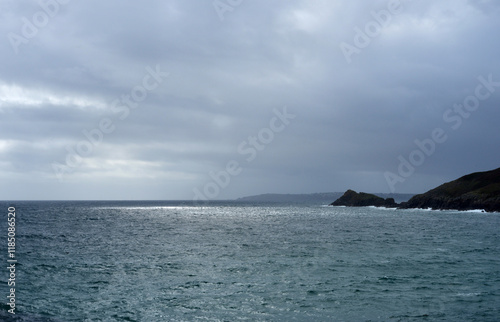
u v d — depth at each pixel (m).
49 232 60.84
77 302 20.58
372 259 34.12
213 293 22.44
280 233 60.16
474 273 27.95
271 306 20.05
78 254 37.09
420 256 35.72
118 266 30.72
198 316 18.42
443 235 55.81
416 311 19.31
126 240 50.09
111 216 116.00
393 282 25.16
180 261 33.12
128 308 19.58
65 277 26.52
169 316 18.41
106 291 22.81
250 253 37.78
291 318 18.28
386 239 50.75
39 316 18.28
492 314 18.83
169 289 23.33
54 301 20.72
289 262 32.59
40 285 24.19
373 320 18.11
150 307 19.77
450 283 24.89
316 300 21.11
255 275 27.31
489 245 44.16
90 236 55.12
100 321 17.66
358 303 20.61
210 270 29.11
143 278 26.33
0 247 42.00
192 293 22.42
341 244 45.19
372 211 149.50
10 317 18.02
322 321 17.94
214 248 41.75
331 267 30.22
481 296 21.91
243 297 21.62
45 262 32.34
